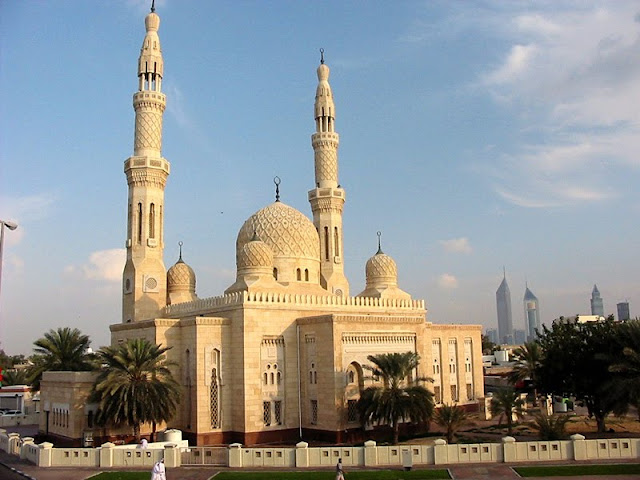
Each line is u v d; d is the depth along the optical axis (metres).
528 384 79.12
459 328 91.69
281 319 68.56
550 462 49.41
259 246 75.94
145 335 69.94
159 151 82.25
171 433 60.03
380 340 69.06
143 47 84.06
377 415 60.09
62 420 65.62
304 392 67.62
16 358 151.62
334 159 93.75
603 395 61.28
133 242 79.19
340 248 90.69
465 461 50.03
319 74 96.31
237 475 46.41
